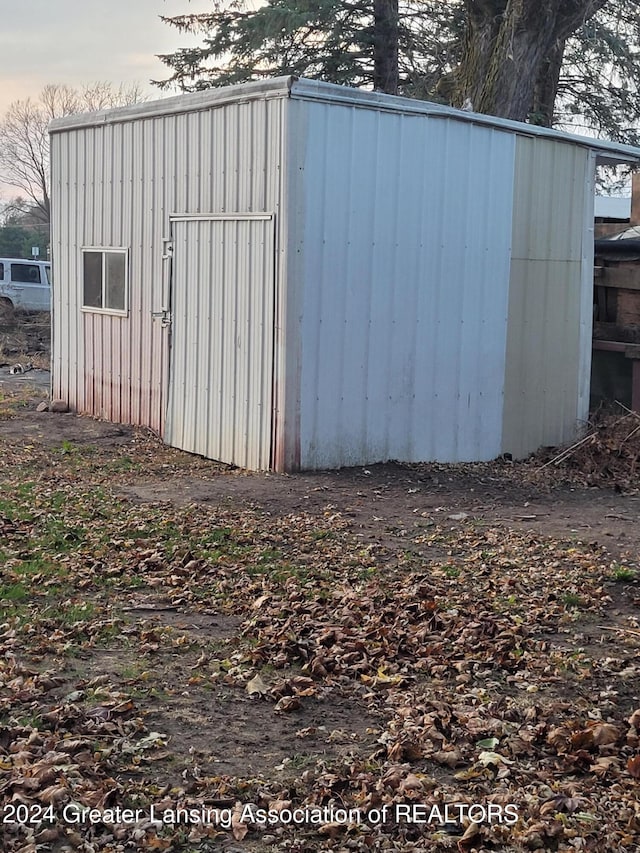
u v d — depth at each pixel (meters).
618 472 12.14
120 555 7.66
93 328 14.63
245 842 3.92
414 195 11.70
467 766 4.62
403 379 11.88
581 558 8.09
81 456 12.01
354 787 4.37
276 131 10.80
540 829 4.06
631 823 4.15
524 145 12.77
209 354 12.06
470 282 12.37
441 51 25.30
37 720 4.70
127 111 13.34
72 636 5.96
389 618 6.46
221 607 6.62
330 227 11.02
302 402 11.06
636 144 25.88
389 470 11.55
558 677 5.69
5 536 8.00
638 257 14.18
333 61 26.20
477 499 10.44
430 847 3.95
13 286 29.33
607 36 22.84
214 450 12.02
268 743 4.77
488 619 6.52
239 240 11.45
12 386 18.89
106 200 14.08
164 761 4.50
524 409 13.19
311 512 9.46
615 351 14.03
